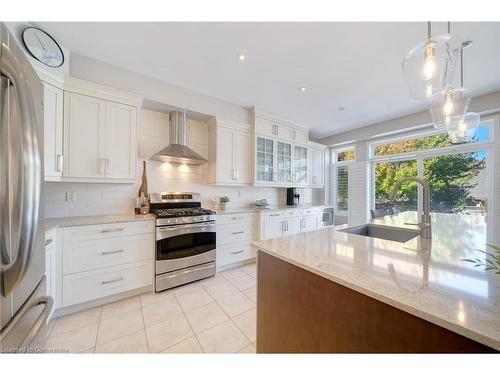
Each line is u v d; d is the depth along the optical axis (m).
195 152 3.06
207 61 2.25
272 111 3.66
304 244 1.18
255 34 1.86
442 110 1.74
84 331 1.67
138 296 2.23
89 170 2.12
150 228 2.32
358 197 4.65
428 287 0.68
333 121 4.12
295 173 4.23
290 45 1.99
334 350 0.82
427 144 3.73
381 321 0.68
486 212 3.03
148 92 2.55
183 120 2.95
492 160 2.98
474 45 1.93
